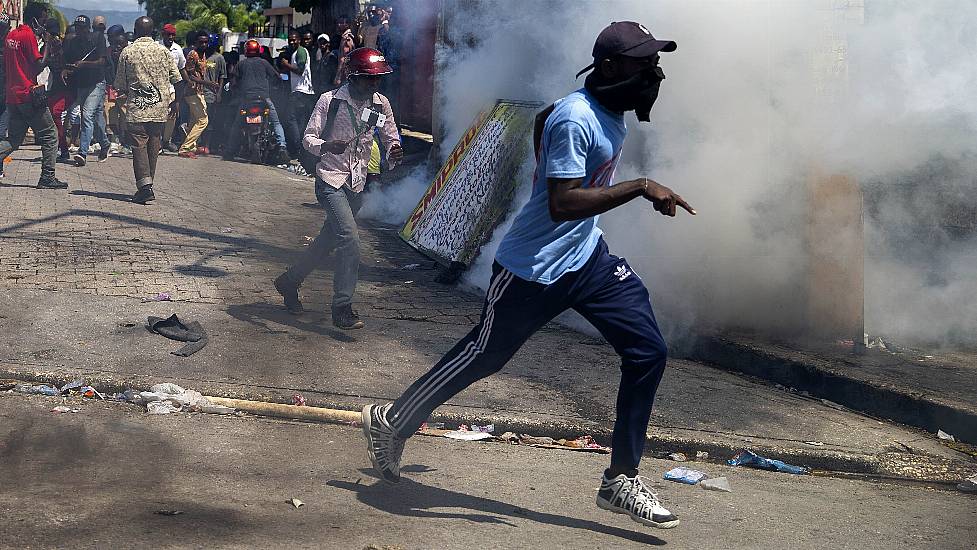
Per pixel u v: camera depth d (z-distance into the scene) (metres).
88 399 5.09
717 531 3.82
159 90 10.55
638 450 3.75
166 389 5.16
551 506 4.00
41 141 11.05
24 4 20.61
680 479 4.46
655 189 3.42
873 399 5.65
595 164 3.54
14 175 12.00
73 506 3.56
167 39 15.48
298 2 20.42
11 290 6.79
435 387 3.84
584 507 4.03
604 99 3.52
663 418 5.26
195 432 4.66
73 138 14.13
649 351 3.69
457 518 3.75
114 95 14.70
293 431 4.81
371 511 3.77
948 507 4.32
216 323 6.42
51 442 4.37
